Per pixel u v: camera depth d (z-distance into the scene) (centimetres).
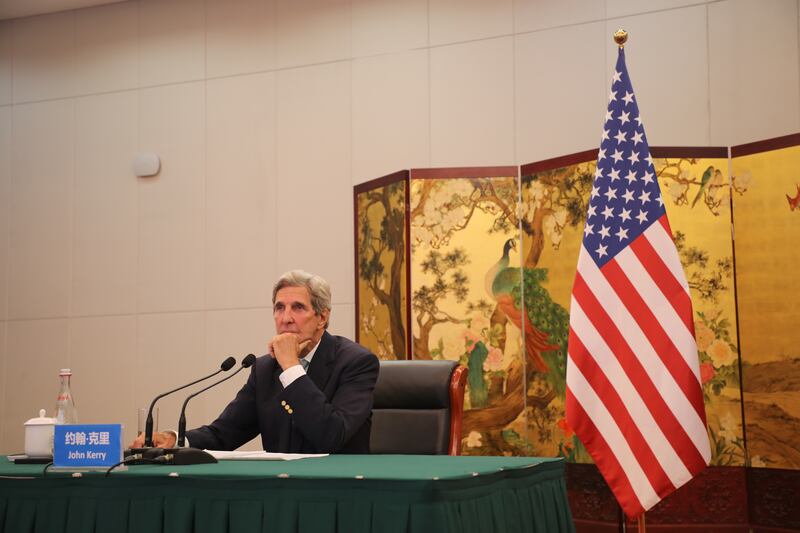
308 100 620
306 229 612
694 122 521
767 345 429
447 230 492
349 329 595
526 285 480
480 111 574
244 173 633
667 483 319
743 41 515
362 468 196
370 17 609
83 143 679
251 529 180
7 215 693
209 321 631
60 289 673
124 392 648
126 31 675
